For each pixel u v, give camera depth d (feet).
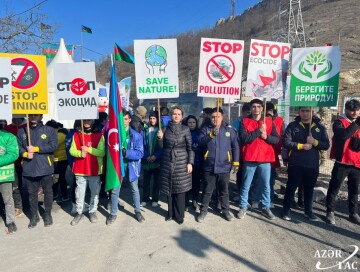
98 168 17.13
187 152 17.29
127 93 50.57
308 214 17.66
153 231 16.33
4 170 15.70
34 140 16.37
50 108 37.09
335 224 17.08
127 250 14.35
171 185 16.94
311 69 16.74
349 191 17.20
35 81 16.35
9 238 15.60
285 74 17.53
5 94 15.56
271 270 12.77
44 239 15.48
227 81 17.40
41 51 43.60
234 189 23.27
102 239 15.46
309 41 151.74
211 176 17.40
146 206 20.07
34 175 16.39
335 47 16.33
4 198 16.05
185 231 16.30
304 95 16.97
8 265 13.17
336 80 16.46
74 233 16.15
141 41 17.26
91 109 16.75
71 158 18.52
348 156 16.40
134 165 17.67
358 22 159.63
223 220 17.71
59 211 19.36
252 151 17.37
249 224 17.13
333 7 209.26
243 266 13.07
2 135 15.81
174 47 17.24
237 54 17.26
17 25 40.22
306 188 17.47
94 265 13.15
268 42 17.22
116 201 17.47
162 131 18.74
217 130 16.97
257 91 17.47
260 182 17.93
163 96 17.61
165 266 13.06
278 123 19.83
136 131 17.75
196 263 13.28
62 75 16.71
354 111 16.38
